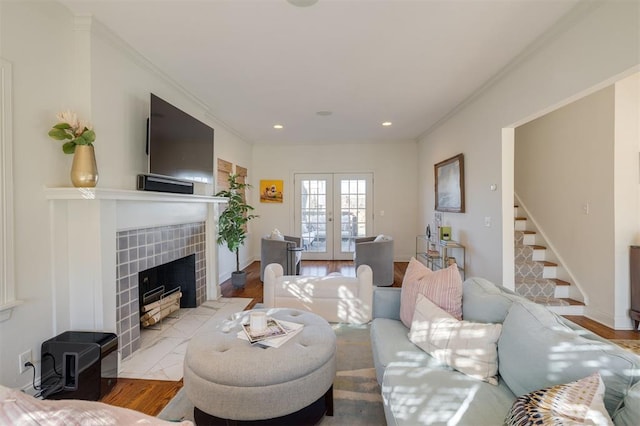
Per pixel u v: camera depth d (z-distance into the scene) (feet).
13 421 1.92
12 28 5.92
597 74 6.71
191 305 12.17
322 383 5.47
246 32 7.77
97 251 7.22
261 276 16.76
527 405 3.25
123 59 8.33
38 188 6.46
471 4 6.73
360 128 17.84
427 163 19.19
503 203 10.60
